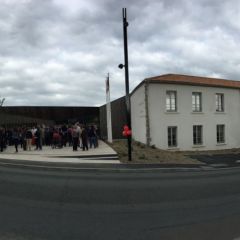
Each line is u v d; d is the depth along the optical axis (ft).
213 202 33.24
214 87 115.24
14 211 28.40
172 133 106.32
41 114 121.70
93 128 87.10
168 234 22.90
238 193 38.37
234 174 57.26
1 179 45.14
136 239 21.83
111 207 30.32
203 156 92.17
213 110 114.83
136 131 116.78
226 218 27.17
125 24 68.49
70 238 21.88
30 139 83.10
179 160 76.38
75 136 79.56
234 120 120.78
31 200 32.58
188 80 110.93
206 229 24.14
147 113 101.86
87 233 22.89
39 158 68.13
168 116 104.99
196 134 111.24
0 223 25.02
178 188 40.78
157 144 102.68
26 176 48.16
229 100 119.65
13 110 118.21
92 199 33.42
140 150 85.76
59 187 39.52
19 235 22.36
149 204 31.81
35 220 25.85
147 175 53.31
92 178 47.47
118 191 37.76
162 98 104.32
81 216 27.14
